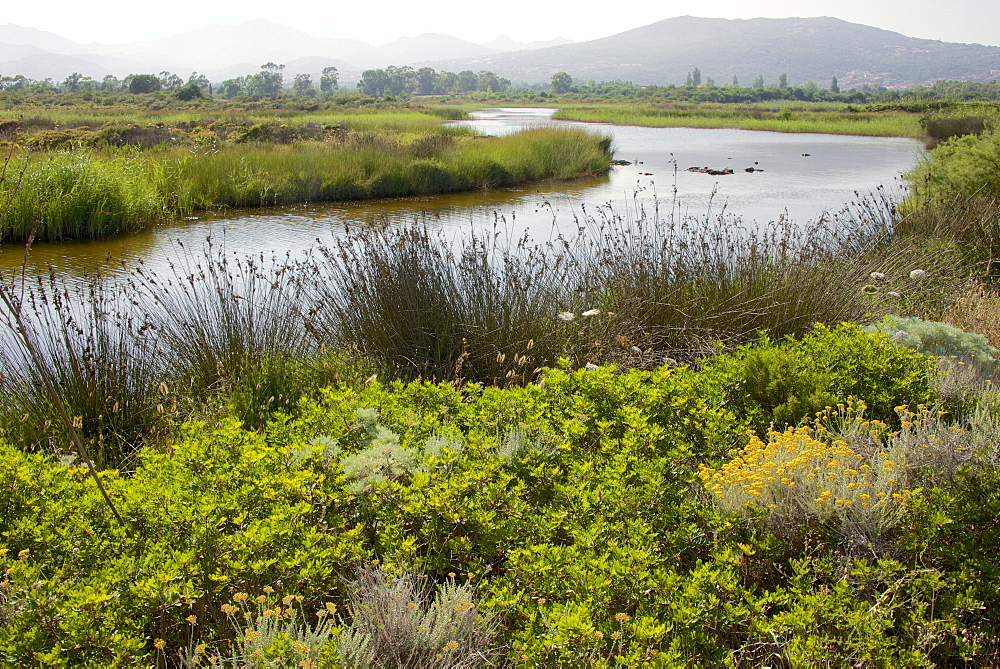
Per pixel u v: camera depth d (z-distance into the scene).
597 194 17.36
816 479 2.68
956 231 7.32
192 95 78.88
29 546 2.35
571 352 5.00
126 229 12.48
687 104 95.44
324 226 12.92
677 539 2.42
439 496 2.47
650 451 3.07
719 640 2.15
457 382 4.71
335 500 2.61
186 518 2.37
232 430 3.07
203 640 2.12
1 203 10.62
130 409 4.15
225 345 4.71
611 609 2.16
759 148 31.42
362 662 1.91
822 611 2.06
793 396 3.66
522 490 2.78
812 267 5.64
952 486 2.66
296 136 24.27
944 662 2.14
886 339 4.06
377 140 21.11
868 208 8.42
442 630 2.02
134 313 5.64
